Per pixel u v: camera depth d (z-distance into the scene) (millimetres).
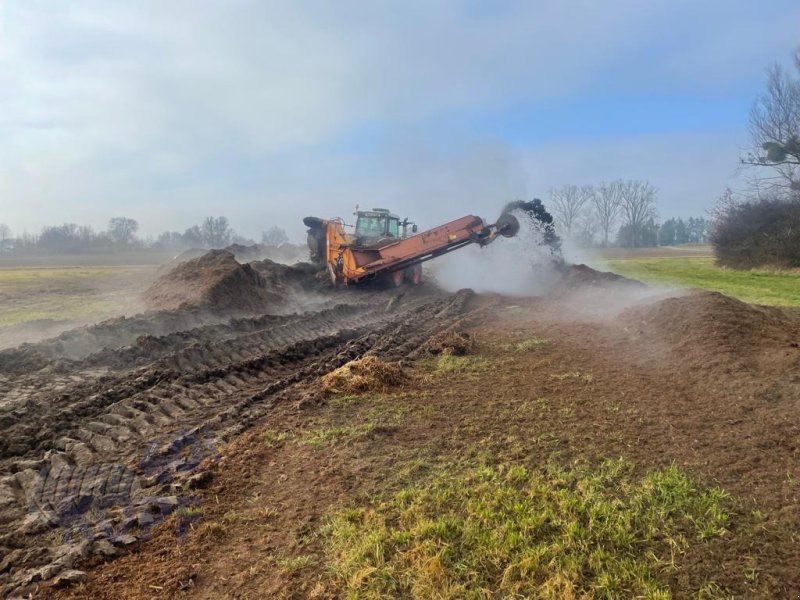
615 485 4309
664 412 5801
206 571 3553
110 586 3422
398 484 4508
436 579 3309
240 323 11383
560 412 5969
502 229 17062
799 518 3742
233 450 5344
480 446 5168
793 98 29297
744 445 4883
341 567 3465
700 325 8438
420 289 19234
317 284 19250
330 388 7027
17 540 3943
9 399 6848
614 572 3299
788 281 22312
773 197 29391
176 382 7523
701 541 3576
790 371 6438
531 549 3510
